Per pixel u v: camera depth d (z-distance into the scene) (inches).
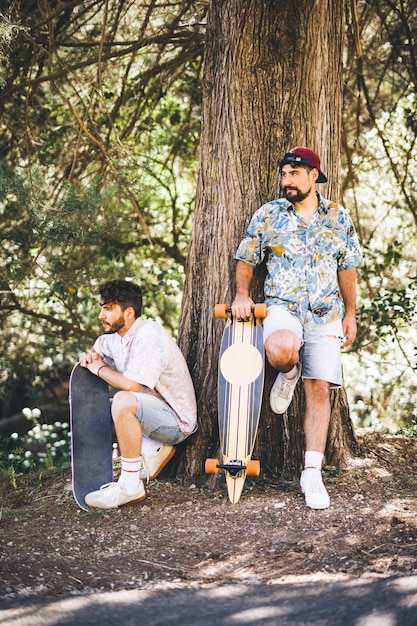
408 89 335.0
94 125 301.3
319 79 190.2
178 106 346.9
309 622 112.4
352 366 345.4
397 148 333.4
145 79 311.3
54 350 360.2
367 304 337.1
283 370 169.8
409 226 350.9
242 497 173.0
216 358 189.2
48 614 117.3
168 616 116.6
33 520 166.2
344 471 187.6
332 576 130.3
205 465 170.9
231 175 189.0
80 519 165.6
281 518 158.7
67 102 284.7
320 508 161.6
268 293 174.7
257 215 177.5
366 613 113.7
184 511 166.6
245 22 186.1
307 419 171.0
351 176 335.3
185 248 371.6
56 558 143.6
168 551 147.4
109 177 293.0
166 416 176.2
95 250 335.3
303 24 186.4
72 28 313.7
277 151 188.1
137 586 131.5
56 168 320.2
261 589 126.6
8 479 199.9
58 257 311.1
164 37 290.8
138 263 366.9
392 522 152.3
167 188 343.6
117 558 144.6
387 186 345.7
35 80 285.7
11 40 260.5
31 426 367.2
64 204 254.7
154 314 379.6
